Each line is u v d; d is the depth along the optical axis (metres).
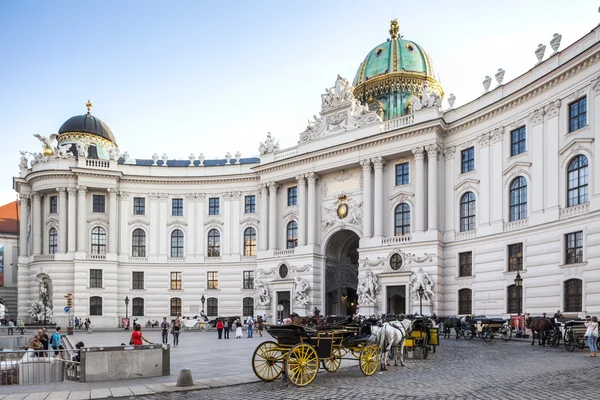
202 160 78.81
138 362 21.84
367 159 60.69
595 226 38.94
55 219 75.12
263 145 72.69
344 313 65.38
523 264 46.19
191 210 77.31
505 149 49.91
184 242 76.88
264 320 67.25
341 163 62.97
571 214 41.84
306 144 67.12
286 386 19.67
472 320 42.09
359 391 18.30
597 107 39.84
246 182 76.12
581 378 19.73
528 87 46.50
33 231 75.69
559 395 16.53
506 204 49.12
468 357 28.23
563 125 43.50
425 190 56.50
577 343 31.83
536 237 45.06
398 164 60.06
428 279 53.12
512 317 43.56
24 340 46.06
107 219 75.44
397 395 17.34
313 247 64.38
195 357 30.88
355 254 71.06
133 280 75.44
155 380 21.23
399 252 56.47
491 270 49.62
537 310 44.22
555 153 44.09
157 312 75.12
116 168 76.31
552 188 44.16
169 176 76.88
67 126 82.62
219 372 23.97
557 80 44.06
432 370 23.38
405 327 26.69
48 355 24.73
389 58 73.12
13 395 17.88
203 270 76.00
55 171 73.62
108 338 49.06
